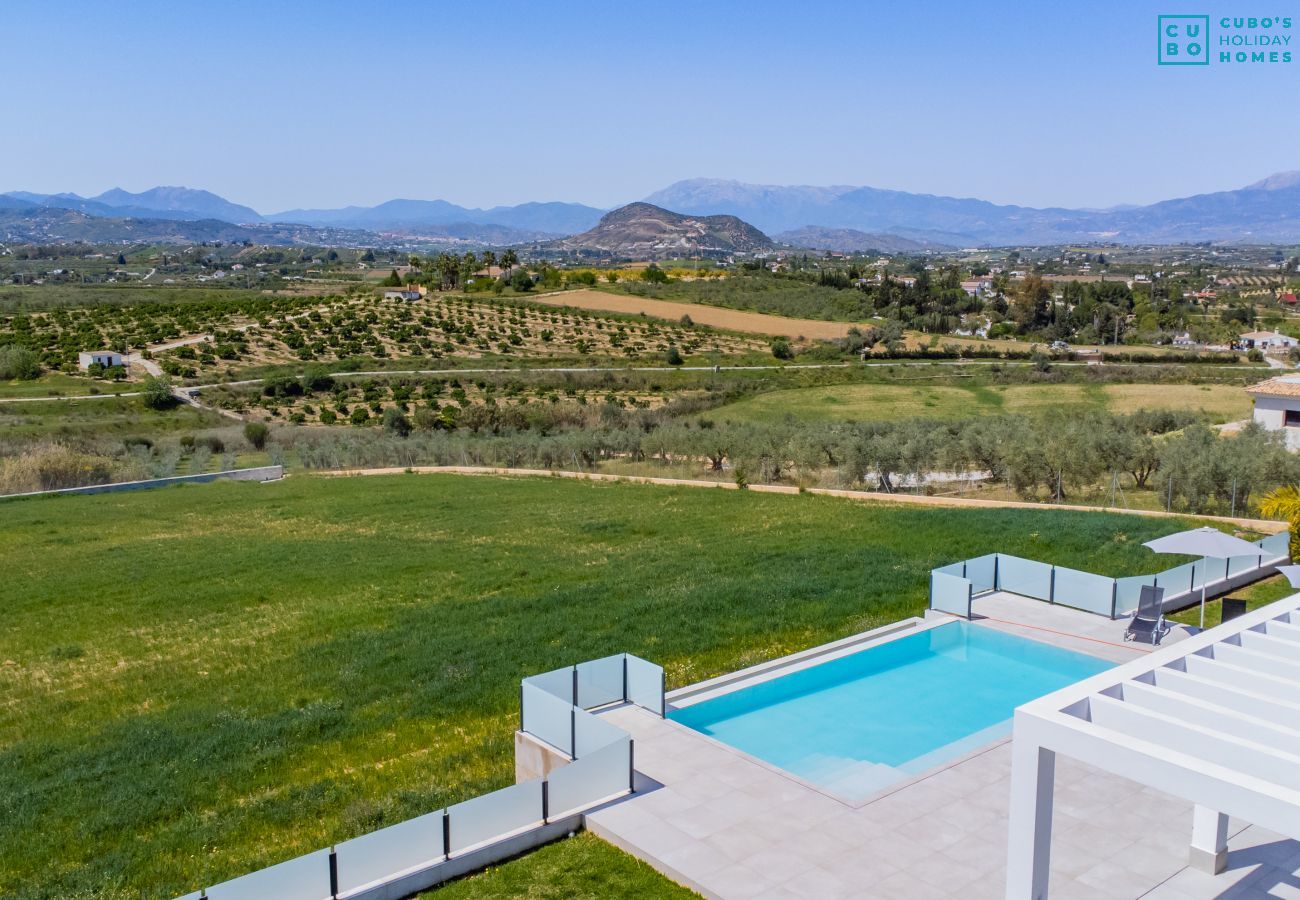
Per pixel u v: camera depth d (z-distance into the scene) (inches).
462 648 850.1
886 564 1098.1
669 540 1299.2
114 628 957.8
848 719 664.4
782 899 417.4
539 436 2541.8
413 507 1620.3
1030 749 353.7
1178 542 684.7
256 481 2016.5
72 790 594.9
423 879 444.1
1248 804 297.1
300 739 668.7
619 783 515.8
